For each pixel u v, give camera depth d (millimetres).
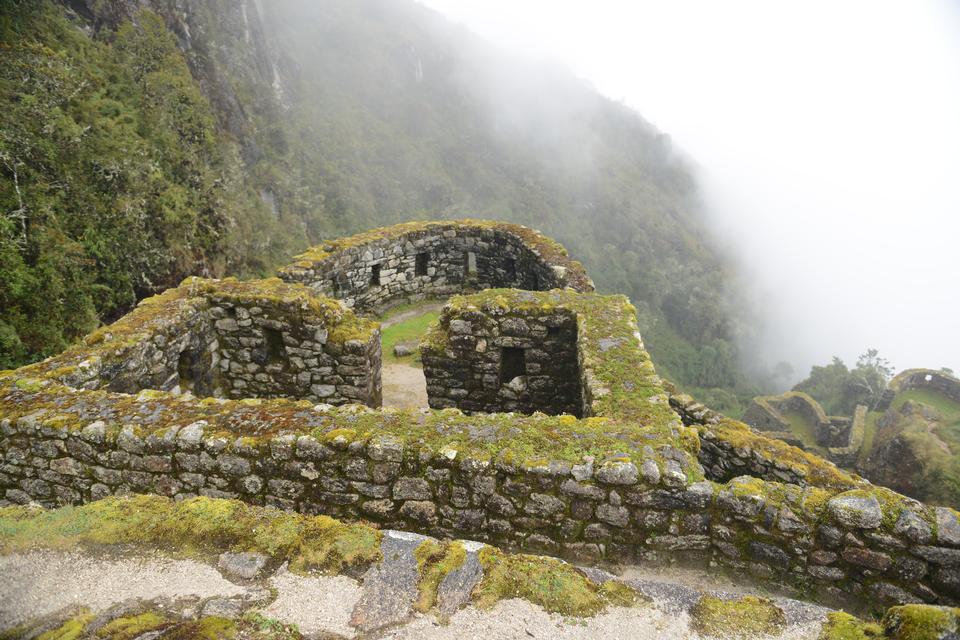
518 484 4688
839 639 3256
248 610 3402
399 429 5031
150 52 26250
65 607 3408
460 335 8469
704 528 4625
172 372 7898
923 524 4121
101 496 5418
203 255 22531
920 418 25188
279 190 48656
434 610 3471
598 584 3754
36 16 20328
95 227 16094
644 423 5562
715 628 3432
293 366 8547
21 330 12562
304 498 5078
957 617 2934
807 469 6277
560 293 8836
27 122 15688
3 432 5410
